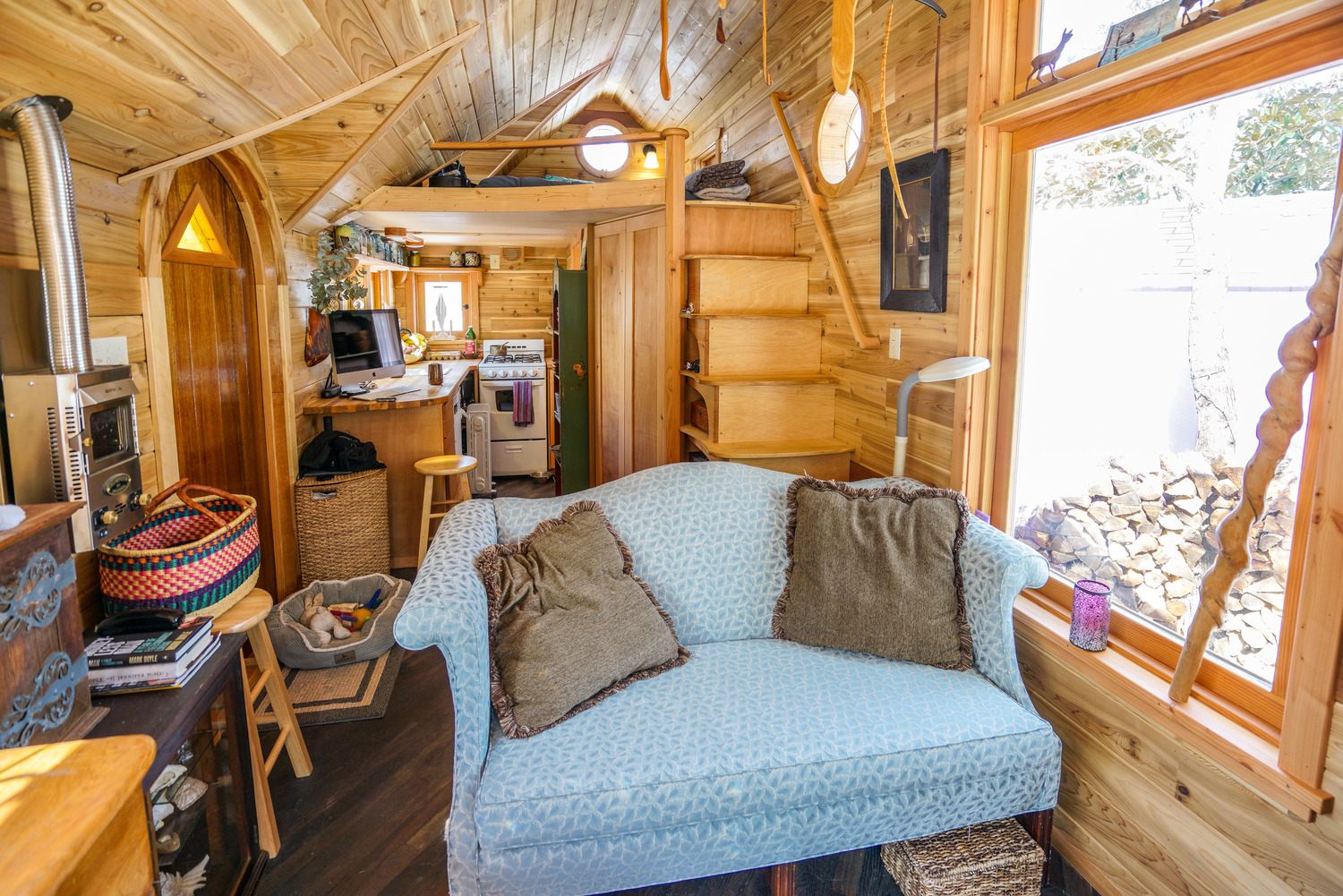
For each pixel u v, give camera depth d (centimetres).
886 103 264
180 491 193
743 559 214
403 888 175
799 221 355
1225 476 150
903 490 209
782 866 163
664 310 381
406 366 573
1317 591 124
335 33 178
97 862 88
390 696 262
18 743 112
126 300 198
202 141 194
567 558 192
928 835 168
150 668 144
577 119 659
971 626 188
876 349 282
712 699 174
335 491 335
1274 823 134
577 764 152
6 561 110
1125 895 170
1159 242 161
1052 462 198
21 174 154
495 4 262
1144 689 160
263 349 308
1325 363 128
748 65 402
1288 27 128
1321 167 128
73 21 121
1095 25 176
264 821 182
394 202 383
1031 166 199
